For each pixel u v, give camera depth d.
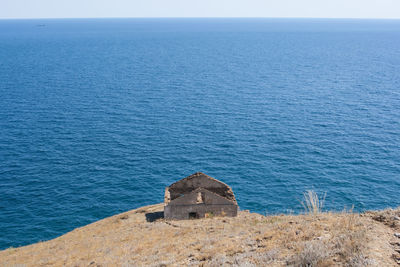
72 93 151.75
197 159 83.00
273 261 14.70
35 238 53.88
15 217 59.47
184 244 22.03
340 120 114.31
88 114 120.12
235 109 127.94
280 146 91.12
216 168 77.88
